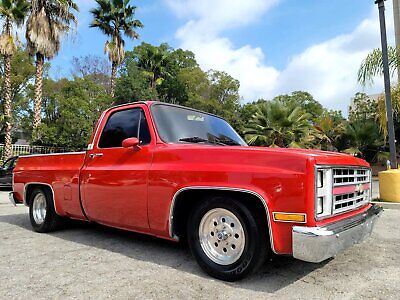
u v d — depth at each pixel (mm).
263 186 2936
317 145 23266
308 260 2686
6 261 3871
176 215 3557
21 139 36688
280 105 19891
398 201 8133
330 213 2969
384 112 10305
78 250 4320
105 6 26906
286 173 2857
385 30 8867
